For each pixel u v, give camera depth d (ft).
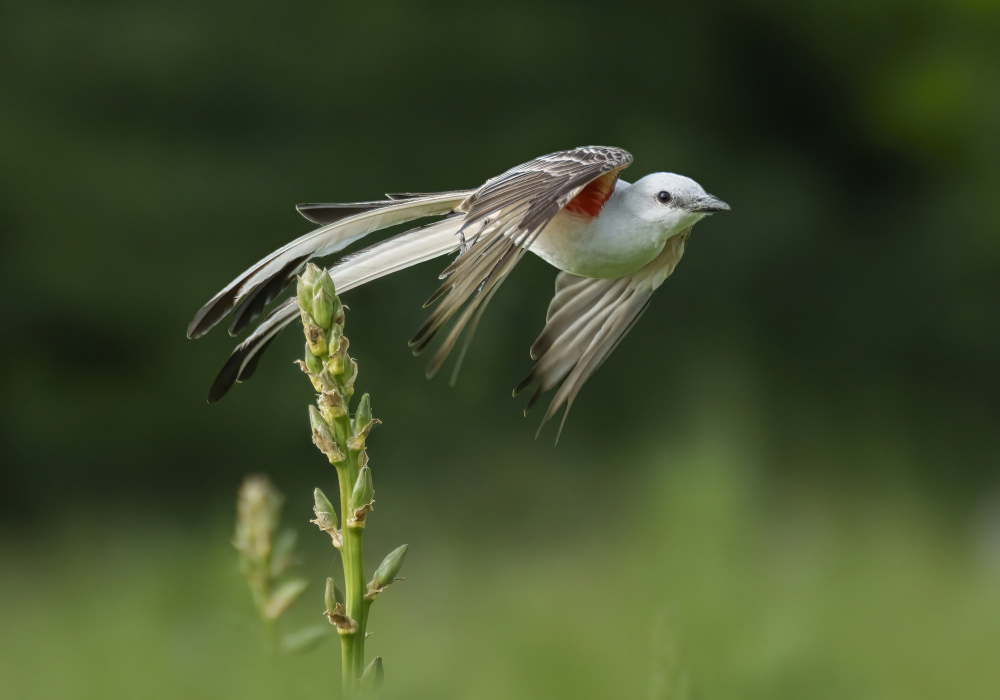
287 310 10.73
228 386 10.70
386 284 51.01
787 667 6.81
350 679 6.40
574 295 14.47
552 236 13.80
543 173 11.34
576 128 58.85
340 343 6.62
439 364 8.93
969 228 64.18
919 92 66.64
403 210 12.03
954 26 67.41
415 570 36.06
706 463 8.21
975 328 62.90
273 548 6.66
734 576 7.46
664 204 13.53
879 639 9.50
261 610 6.56
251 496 6.68
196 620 7.36
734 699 6.66
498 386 51.26
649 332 58.34
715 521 7.79
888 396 61.41
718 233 61.67
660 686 6.62
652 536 7.79
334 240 11.87
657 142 60.29
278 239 54.75
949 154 68.39
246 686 6.45
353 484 6.53
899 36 67.46
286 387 52.13
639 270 14.56
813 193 65.21
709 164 62.28
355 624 6.39
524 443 50.98
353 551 6.48
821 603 9.27
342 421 6.58
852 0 64.54
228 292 11.26
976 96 66.54
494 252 9.73
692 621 6.92
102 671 8.36
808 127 67.56
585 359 14.25
